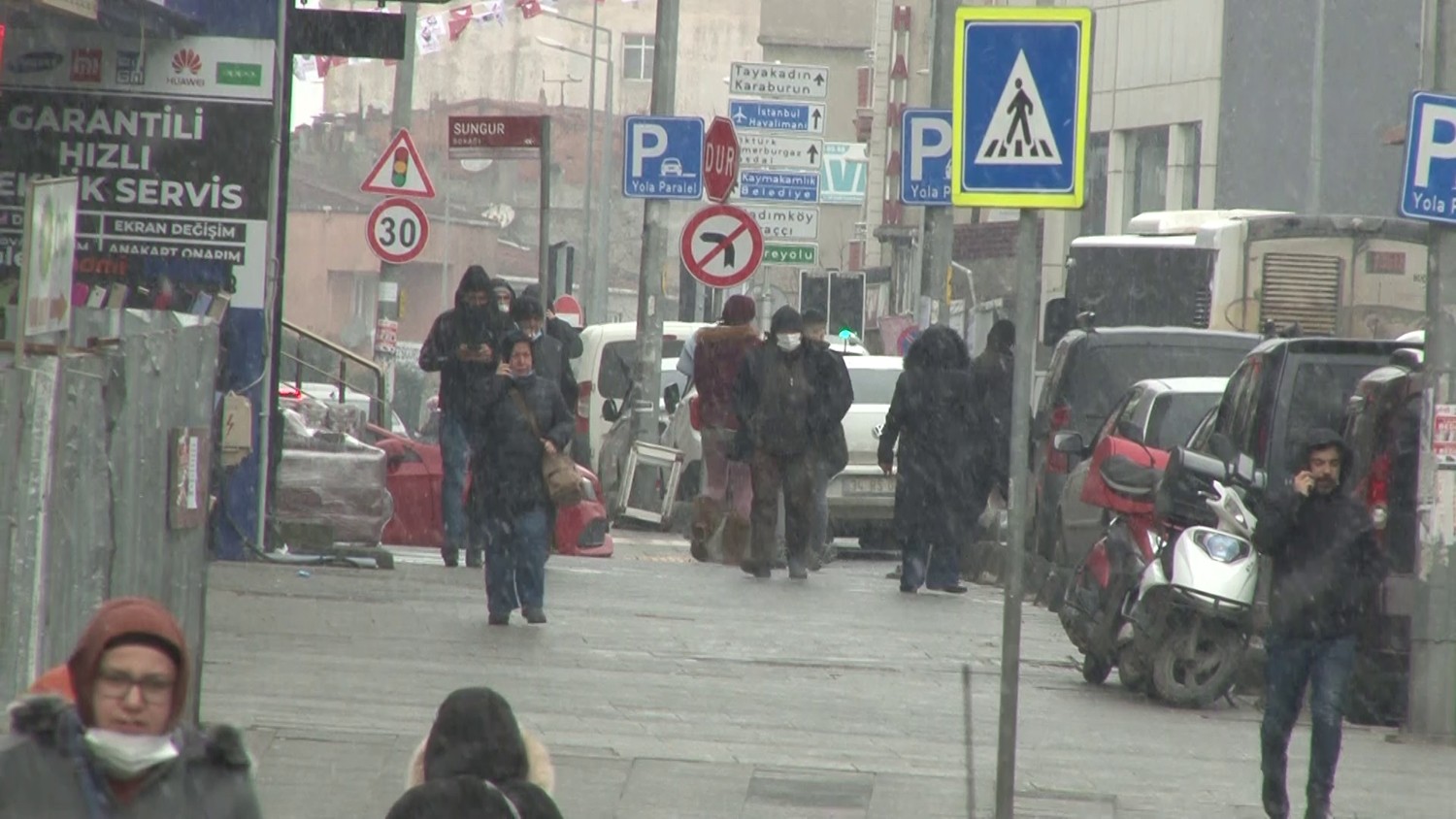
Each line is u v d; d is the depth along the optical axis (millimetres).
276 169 66062
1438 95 47969
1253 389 57719
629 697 46312
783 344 73500
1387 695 51531
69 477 32750
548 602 63781
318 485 73000
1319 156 166375
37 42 65125
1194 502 52688
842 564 90688
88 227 65625
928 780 38375
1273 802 37719
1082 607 53750
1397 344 56625
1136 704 50906
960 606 70375
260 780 35625
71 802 17812
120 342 34562
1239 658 50594
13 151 65312
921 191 93875
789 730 43281
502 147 100062
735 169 93250
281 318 68438
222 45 65438
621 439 105875
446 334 71938
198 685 38125
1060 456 86625
